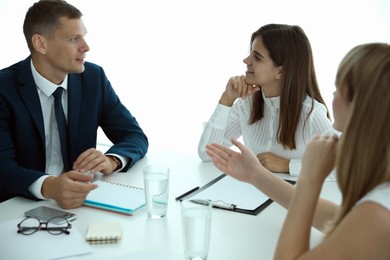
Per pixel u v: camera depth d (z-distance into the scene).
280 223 1.21
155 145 3.25
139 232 1.15
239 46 2.85
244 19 2.79
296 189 0.95
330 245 0.80
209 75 2.99
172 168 1.73
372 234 0.77
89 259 1.00
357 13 2.51
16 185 1.40
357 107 0.80
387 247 0.77
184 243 1.01
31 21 1.77
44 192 1.35
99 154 1.63
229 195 1.40
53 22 1.75
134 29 3.10
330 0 2.54
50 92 1.83
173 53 3.05
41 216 1.22
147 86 3.18
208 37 2.92
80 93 1.94
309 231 0.92
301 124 1.84
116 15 3.11
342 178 0.84
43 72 1.81
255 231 1.16
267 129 1.96
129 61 3.17
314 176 0.93
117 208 1.28
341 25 2.55
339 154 0.83
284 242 0.91
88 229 1.13
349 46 2.55
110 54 3.19
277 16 2.68
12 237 1.10
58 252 1.03
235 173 1.29
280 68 1.81
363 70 0.80
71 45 1.79
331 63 2.60
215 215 1.27
